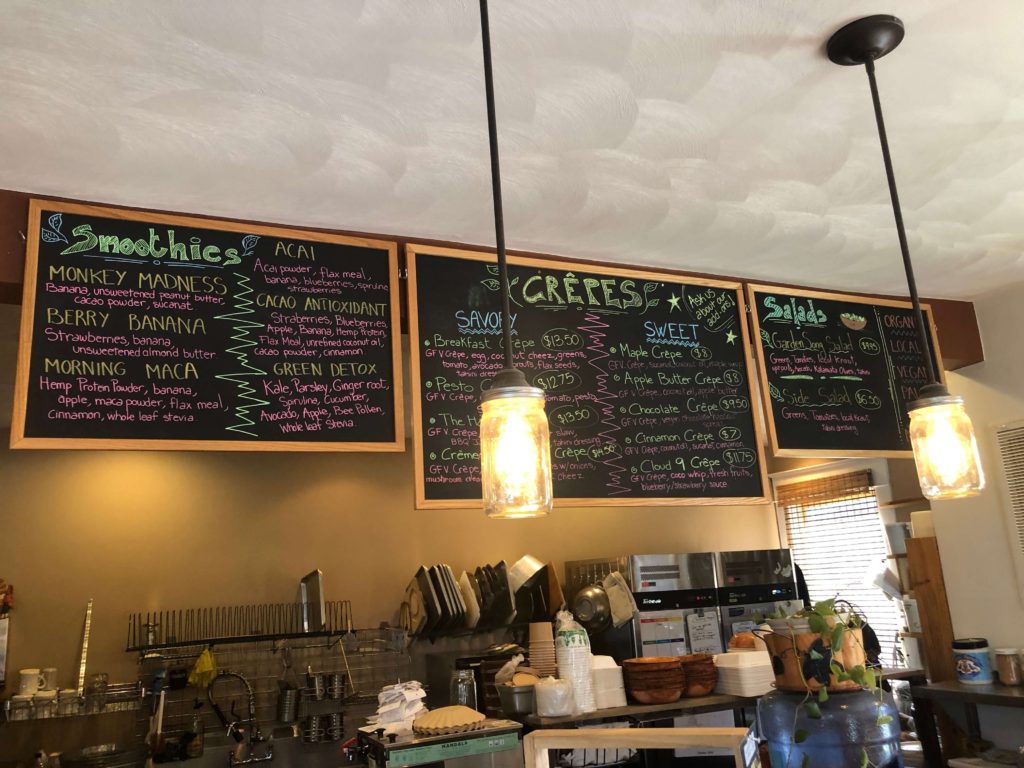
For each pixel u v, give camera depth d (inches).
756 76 77.2
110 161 82.0
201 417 88.7
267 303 95.1
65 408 83.1
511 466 61.6
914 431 82.4
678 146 87.8
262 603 202.5
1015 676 134.9
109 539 191.6
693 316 120.5
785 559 234.2
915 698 144.4
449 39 68.5
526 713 135.1
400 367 99.5
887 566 226.1
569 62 72.9
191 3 62.8
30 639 180.1
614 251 113.5
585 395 110.1
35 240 85.3
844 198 102.3
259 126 78.9
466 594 212.8
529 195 95.7
